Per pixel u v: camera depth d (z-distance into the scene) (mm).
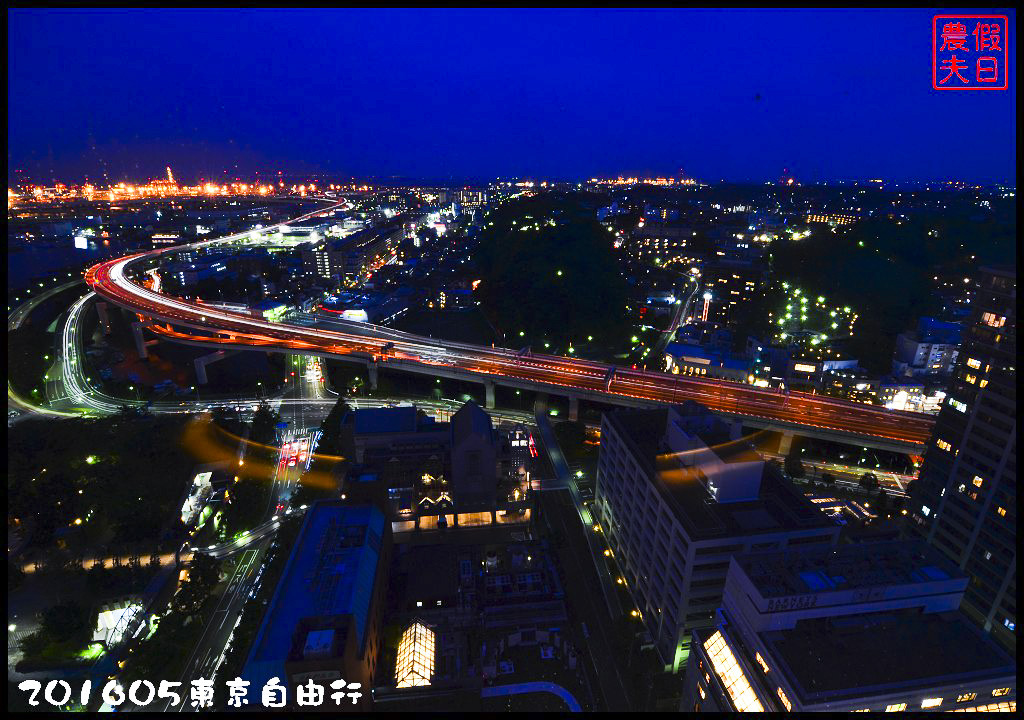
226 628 102000
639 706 84125
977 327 96125
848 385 191000
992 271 93312
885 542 68000
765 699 58844
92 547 121312
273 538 124812
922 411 183500
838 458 156875
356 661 75125
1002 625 90125
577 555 119688
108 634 100688
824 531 85188
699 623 86625
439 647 89375
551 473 153750
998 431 90688
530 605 99312
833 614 61938
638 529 104812
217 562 111375
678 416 109125
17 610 105250
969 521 96375
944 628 61438
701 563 82625
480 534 123312
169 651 93000
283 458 160750
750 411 167500
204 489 140250
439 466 134375
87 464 146750
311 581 85750
